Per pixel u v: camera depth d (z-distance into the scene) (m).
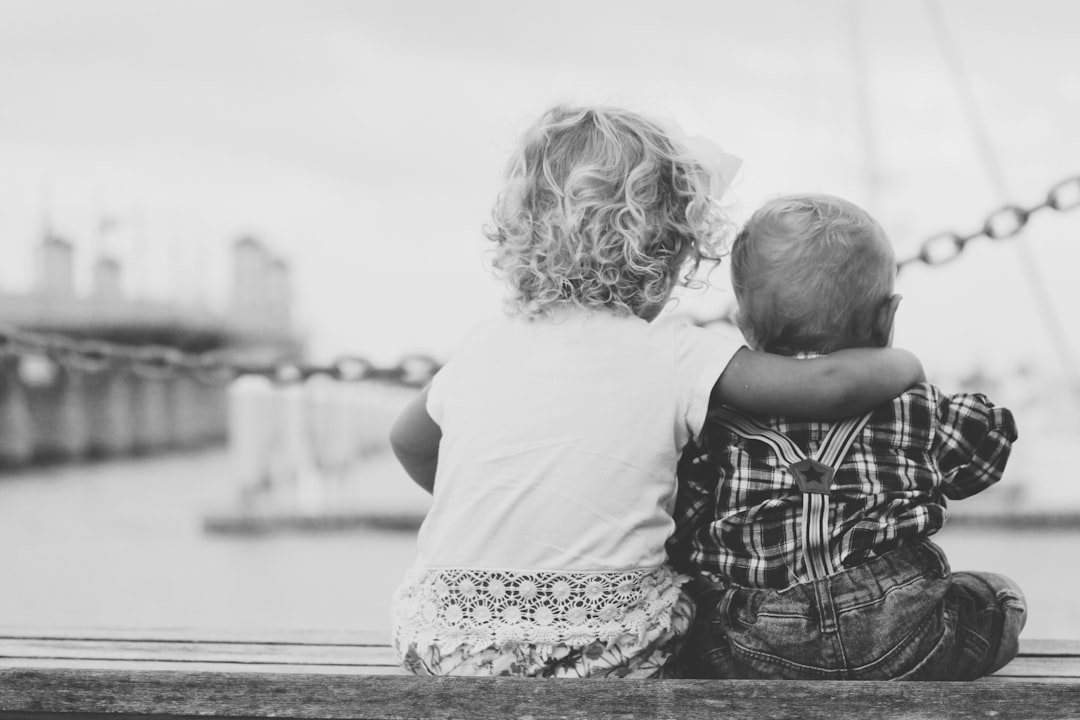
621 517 1.81
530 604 1.80
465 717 1.69
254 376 4.88
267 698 1.74
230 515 13.05
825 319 1.86
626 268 1.88
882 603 1.78
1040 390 15.28
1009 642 1.90
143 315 28.53
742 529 1.83
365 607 8.10
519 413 1.85
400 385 4.84
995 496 13.68
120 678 1.76
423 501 14.89
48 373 24.55
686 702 1.66
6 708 1.77
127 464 24.61
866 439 1.83
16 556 10.84
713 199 1.95
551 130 1.91
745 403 1.84
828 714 1.65
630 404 1.84
